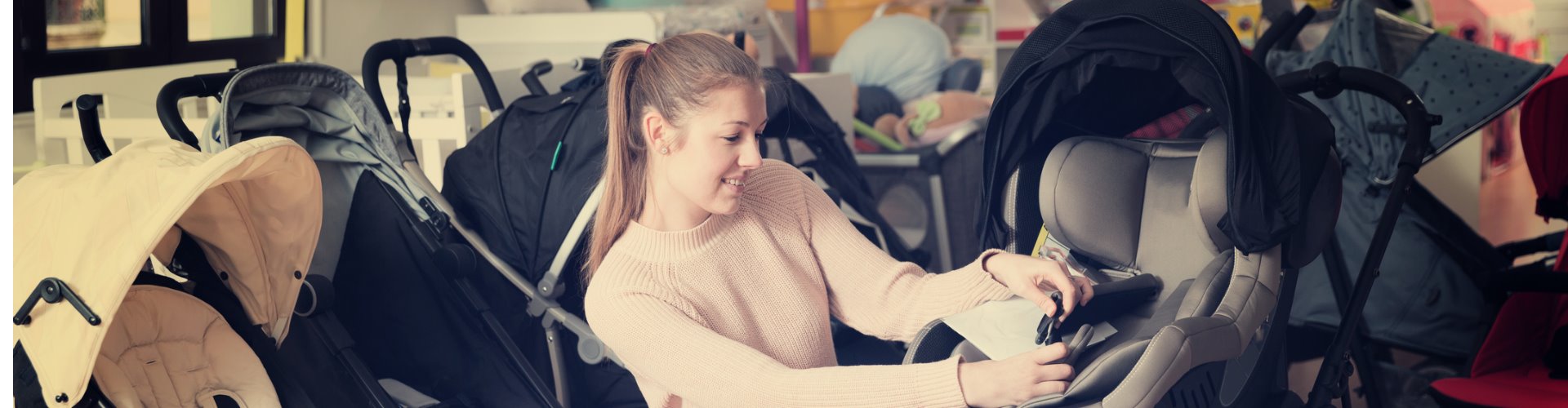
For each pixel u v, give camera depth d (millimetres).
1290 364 2635
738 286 1376
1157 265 1682
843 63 3754
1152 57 1521
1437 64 2375
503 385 1997
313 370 1685
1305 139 1507
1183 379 1396
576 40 3322
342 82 1988
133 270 1248
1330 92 1868
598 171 1921
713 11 3283
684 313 1289
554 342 2023
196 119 2424
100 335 1259
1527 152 2000
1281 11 2775
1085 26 1568
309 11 3240
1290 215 1457
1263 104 1461
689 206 1336
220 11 3109
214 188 1440
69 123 2441
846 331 2033
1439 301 2361
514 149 2043
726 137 1252
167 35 2918
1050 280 1372
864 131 3432
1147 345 1321
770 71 2135
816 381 1194
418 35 3633
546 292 2004
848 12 3953
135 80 2662
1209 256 1617
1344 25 2443
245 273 1549
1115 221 1702
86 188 1316
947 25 4027
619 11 3246
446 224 2020
